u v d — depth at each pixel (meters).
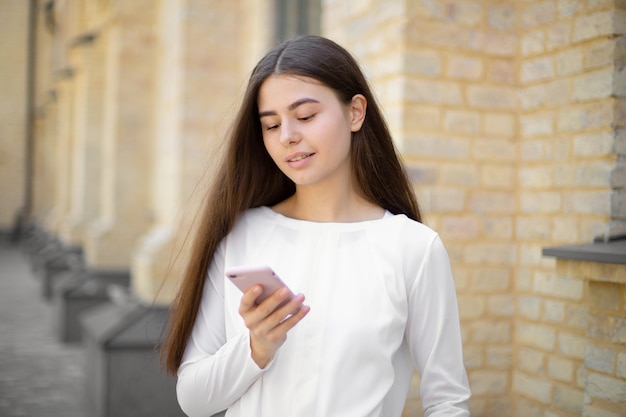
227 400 1.70
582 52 3.75
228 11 8.07
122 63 10.30
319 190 1.84
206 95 7.98
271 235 1.82
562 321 3.93
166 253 7.54
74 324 9.75
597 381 3.16
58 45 23.08
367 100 1.87
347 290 1.71
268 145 1.76
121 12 10.20
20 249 27.48
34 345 9.59
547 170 4.04
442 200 4.18
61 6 21.31
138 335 6.00
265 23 7.21
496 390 4.27
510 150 4.30
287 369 1.67
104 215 11.45
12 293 14.84
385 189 1.96
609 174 3.57
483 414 4.25
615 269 2.95
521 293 4.26
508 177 4.30
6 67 29.14
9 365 8.35
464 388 1.79
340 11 4.93
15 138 29.28
